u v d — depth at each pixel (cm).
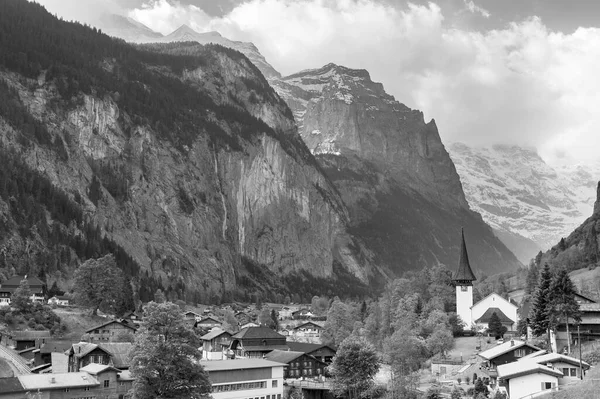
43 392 14438
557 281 16225
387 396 16450
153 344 12725
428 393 15625
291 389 17925
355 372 16775
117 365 16688
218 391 16612
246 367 17100
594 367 13888
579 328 16350
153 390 12562
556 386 12812
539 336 17912
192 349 12875
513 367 13825
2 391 13962
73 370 16988
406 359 17838
